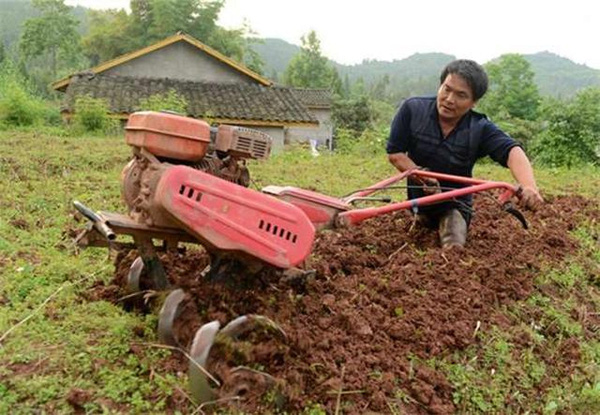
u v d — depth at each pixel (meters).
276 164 10.37
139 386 3.18
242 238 3.43
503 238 5.94
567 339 4.50
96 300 4.11
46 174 7.94
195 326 3.45
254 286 3.83
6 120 16.92
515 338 4.28
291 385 3.19
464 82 4.88
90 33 61.12
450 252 5.14
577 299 5.16
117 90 22.92
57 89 26.73
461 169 5.32
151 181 3.35
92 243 3.59
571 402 3.89
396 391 3.48
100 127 16.97
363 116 44.12
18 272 4.45
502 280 4.89
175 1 57.12
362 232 5.71
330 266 4.73
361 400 3.35
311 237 3.66
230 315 3.58
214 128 3.74
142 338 3.57
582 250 6.08
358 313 4.01
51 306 3.94
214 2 58.22
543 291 5.08
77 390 3.01
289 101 24.56
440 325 4.08
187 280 3.77
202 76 29.42
